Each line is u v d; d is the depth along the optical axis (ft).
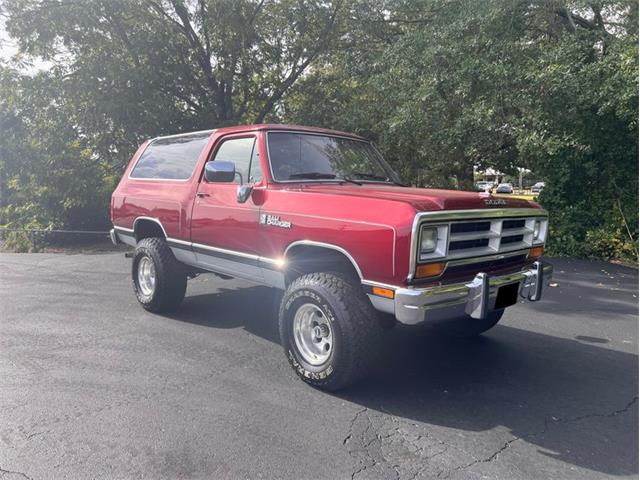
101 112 41.45
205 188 16.51
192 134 18.33
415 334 17.40
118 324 17.95
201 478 8.98
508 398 12.48
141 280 19.79
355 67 44.42
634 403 12.32
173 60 45.93
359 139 17.89
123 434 10.37
